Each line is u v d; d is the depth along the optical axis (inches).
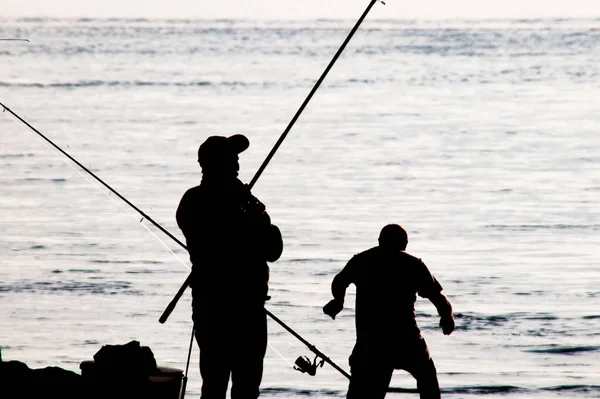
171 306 815.1
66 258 2124.8
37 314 1646.2
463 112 5999.0
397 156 4087.1
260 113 5930.1
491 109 6156.5
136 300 1759.4
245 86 7859.3
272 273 1999.3
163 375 820.6
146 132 4926.2
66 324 1584.6
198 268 805.9
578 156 4057.6
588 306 1724.9
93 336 1514.5
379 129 5147.6
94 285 1872.5
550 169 3688.5
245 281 802.8
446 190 3193.9
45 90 7283.5
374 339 878.4
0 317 1620.3
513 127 5196.9
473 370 1348.4
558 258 2158.0
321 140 4667.8
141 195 3048.7
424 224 2596.0
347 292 1846.7
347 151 4259.4
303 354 1433.3
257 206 814.5
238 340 801.6
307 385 1273.4
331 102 6643.7
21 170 3533.5
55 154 4018.2
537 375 1322.6
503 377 1314.0
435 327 1588.3
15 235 2386.8
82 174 3476.9
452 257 2178.9
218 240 802.8
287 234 2440.9
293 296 1803.6
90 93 7101.4
